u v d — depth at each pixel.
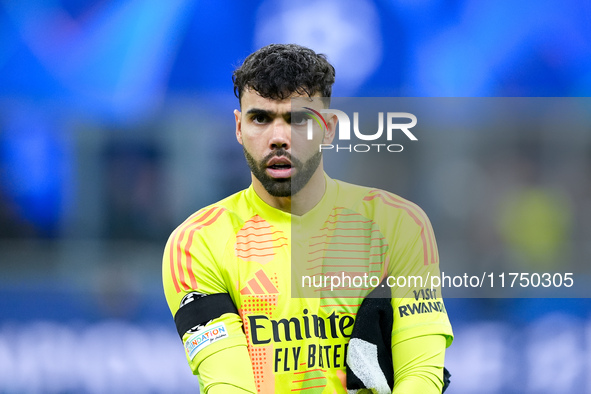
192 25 33.41
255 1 33.00
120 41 33.91
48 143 34.19
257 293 8.53
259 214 8.91
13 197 33.94
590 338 16.36
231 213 8.96
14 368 22.20
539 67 31.50
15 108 34.06
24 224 33.97
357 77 31.84
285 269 8.66
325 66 8.72
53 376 22.05
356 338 8.36
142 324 24.61
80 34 34.06
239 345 8.27
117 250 33.16
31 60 34.06
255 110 8.48
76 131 34.12
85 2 34.00
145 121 33.81
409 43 31.69
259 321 8.49
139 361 22.47
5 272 30.41
